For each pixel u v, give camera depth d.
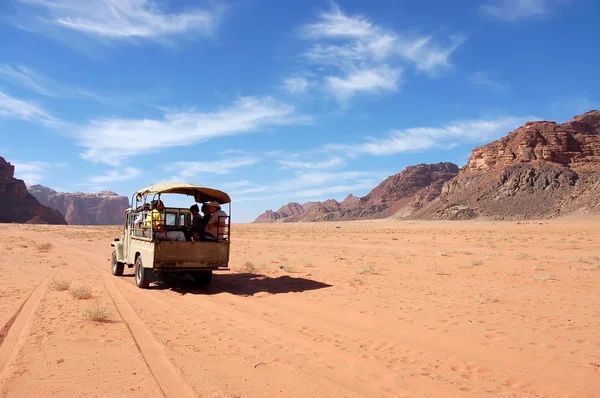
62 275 14.71
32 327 7.52
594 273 14.40
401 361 5.88
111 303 9.89
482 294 10.61
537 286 11.88
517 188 164.00
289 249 29.23
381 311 8.88
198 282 12.98
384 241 39.72
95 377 5.20
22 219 199.38
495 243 33.84
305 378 5.21
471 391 4.84
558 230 58.34
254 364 5.72
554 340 6.67
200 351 6.30
